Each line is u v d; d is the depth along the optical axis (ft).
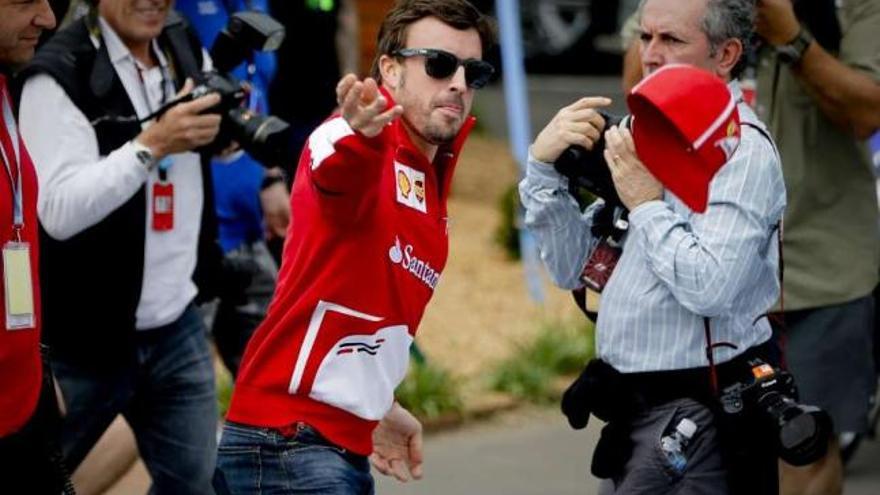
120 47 65.00
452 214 149.69
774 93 74.23
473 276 129.80
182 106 63.00
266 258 82.28
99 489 72.74
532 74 238.48
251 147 65.51
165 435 67.56
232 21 67.97
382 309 52.75
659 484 54.80
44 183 63.10
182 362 67.26
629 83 72.02
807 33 70.95
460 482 90.79
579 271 58.80
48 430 53.11
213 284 68.95
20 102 63.41
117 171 62.54
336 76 94.89
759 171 54.08
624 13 235.40
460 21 53.01
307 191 52.70
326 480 52.54
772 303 56.18
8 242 51.24
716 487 54.95
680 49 56.29
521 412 103.24
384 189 52.31
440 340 114.93
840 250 74.43
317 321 52.37
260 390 53.21
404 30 53.36
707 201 53.11
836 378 74.74
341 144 48.52
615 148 54.29
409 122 53.31
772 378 54.80
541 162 57.47
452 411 100.48
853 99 71.87
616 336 55.67
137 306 65.41
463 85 53.01
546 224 58.29
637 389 55.52
